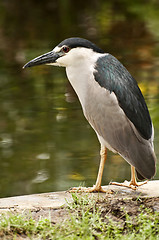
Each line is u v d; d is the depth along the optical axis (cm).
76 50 871
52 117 1535
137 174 842
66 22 3022
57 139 1373
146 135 834
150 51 2339
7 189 1119
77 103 1666
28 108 1611
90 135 1398
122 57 2245
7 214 719
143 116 845
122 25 2905
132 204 745
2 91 1792
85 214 707
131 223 680
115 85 849
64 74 2034
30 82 1906
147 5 3388
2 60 2186
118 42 2527
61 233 654
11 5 3528
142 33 2711
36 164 1239
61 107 1625
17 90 1803
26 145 1340
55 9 3416
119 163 1259
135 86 866
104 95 854
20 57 2231
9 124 1476
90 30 2805
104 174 1190
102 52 892
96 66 869
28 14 3269
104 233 659
